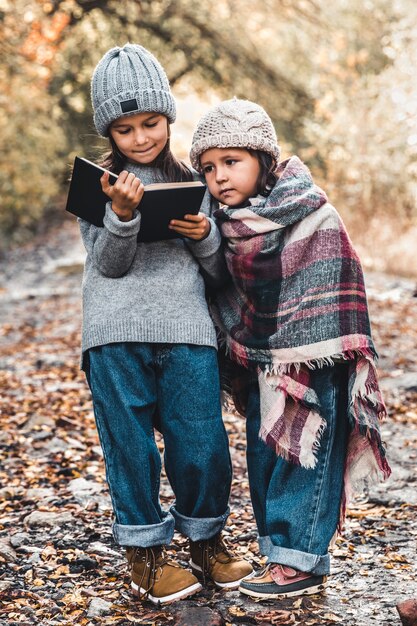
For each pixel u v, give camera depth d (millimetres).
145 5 15578
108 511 3771
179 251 2824
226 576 2867
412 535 3443
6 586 2994
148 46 15836
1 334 9398
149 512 2748
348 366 2781
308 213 2691
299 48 15664
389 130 12734
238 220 2730
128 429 2729
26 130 16375
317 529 2750
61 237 17141
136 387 2754
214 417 2773
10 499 4000
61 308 10812
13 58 15133
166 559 2826
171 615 2697
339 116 13031
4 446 4836
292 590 2768
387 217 12609
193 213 2701
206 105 16672
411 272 11758
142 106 2727
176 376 2762
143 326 2742
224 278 2889
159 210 2664
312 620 2650
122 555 3270
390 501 3867
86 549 3326
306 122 14336
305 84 15711
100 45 15883
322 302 2680
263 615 2674
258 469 2857
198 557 2910
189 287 2801
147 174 2848
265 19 15664
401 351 7242
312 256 2695
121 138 2793
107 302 2770
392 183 12609
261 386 2764
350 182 12805
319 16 15195
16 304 11383
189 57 15961
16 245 16875
